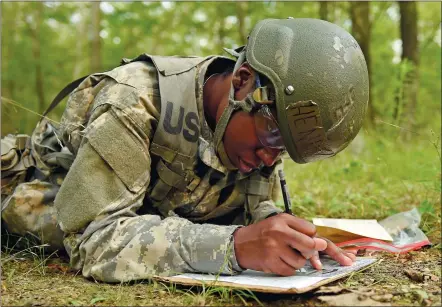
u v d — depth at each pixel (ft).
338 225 8.13
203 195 7.10
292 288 5.14
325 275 5.87
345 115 6.07
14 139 8.25
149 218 6.20
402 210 10.78
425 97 24.41
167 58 7.11
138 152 6.38
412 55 27.04
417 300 5.27
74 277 6.41
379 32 36.45
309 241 5.59
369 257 7.13
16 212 7.55
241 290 5.46
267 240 5.65
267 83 6.14
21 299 5.52
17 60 42.14
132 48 45.83
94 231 6.19
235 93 6.39
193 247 5.93
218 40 43.52
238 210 7.93
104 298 5.42
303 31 6.24
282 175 6.71
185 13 42.91
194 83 6.82
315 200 11.94
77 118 7.23
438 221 9.55
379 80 27.81
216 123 6.69
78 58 44.01
